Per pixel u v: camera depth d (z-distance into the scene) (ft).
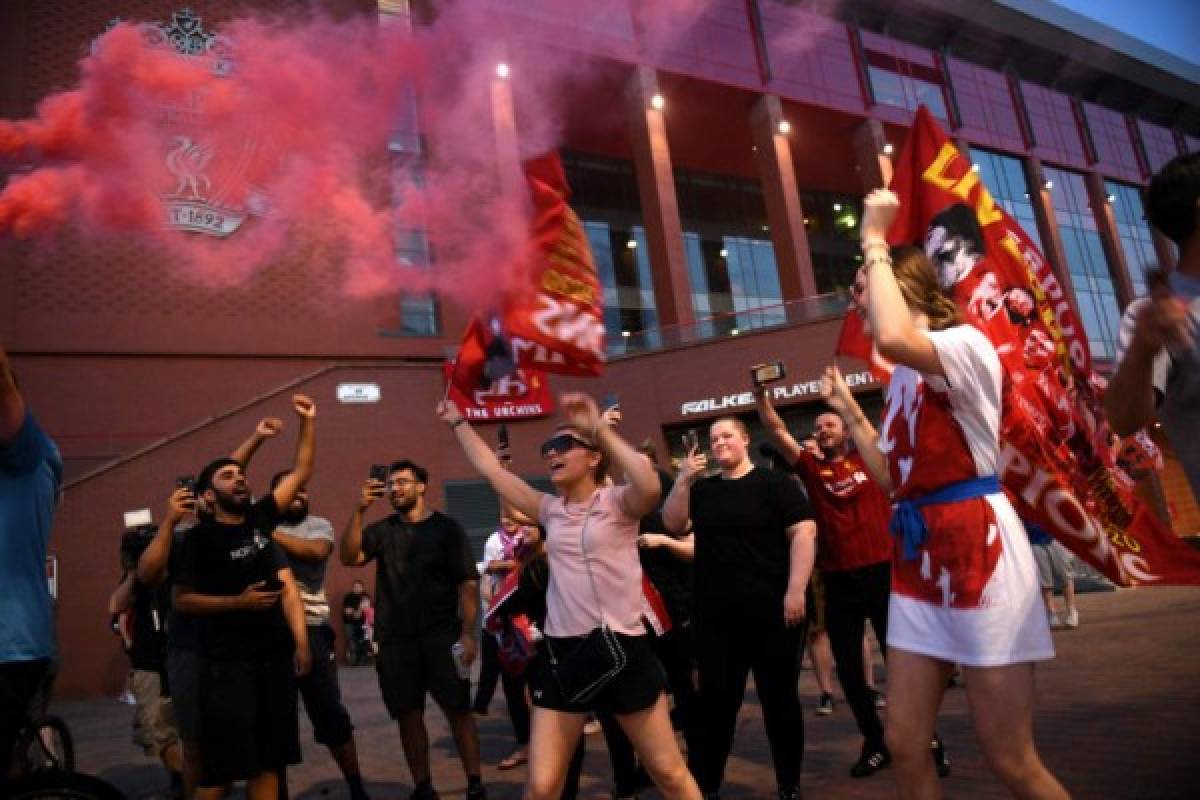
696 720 12.17
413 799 13.67
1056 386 11.89
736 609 11.98
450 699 13.96
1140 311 5.14
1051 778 6.33
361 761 18.78
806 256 84.07
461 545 14.89
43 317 53.21
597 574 8.49
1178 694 15.62
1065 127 117.60
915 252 7.55
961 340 6.84
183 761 11.95
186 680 11.94
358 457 55.26
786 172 86.28
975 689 6.45
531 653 14.33
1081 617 33.42
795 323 67.87
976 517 6.73
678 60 83.56
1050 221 107.55
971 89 107.86
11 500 8.00
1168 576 9.38
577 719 8.46
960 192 14.05
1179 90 128.26
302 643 12.08
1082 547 8.85
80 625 45.68
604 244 92.84
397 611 14.26
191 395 56.95
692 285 97.30
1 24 52.16
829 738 16.20
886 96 97.91
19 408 7.86
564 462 9.21
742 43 88.79
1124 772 10.97
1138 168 125.49
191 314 57.31
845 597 13.64
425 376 58.95
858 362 66.69
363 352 61.31
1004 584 6.51
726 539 12.16
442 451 57.98
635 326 91.61
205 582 11.41
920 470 7.00
